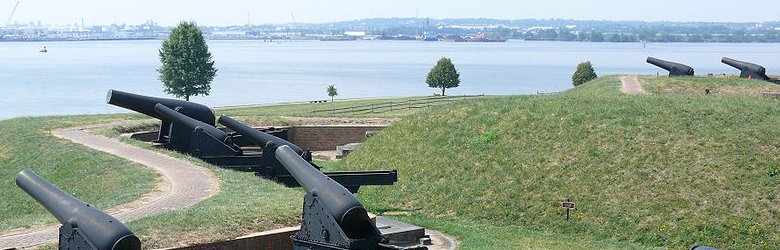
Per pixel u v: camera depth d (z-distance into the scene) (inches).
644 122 1157.1
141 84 5502.0
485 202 1058.7
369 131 1593.3
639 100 1283.2
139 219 701.9
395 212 1069.8
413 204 1099.3
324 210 569.9
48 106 3838.6
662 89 1812.3
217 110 2261.3
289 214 739.4
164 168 1033.5
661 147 1085.1
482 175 1121.4
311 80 6171.3
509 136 1202.0
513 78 6535.4
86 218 501.0
